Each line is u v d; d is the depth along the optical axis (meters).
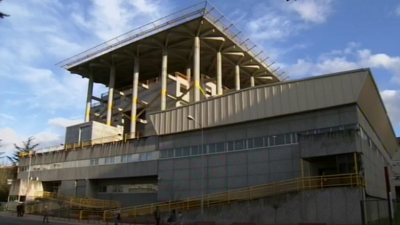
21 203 52.00
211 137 40.12
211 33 59.28
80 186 54.53
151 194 46.47
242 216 29.91
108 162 51.34
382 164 43.22
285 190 32.16
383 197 40.09
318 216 26.73
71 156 57.59
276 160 34.66
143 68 72.50
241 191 35.53
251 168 36.12
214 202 36.25
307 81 34.44
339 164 28.06
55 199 52.03
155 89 66.06
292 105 34.72
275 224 28.28
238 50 64.25
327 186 27.95
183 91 64.88
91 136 57.59
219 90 62.53
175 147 43.22
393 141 54.75
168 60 68.69
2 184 78.19
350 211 25.56
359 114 32.25
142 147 47.34
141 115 68.50
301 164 30.41
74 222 36.84
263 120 36.59
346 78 32.19
